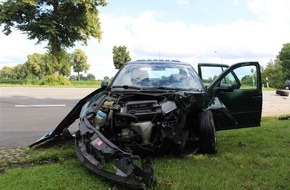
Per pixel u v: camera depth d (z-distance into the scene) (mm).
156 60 7805
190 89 6660
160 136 5637
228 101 7328
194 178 4953
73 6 41094
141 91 6117
